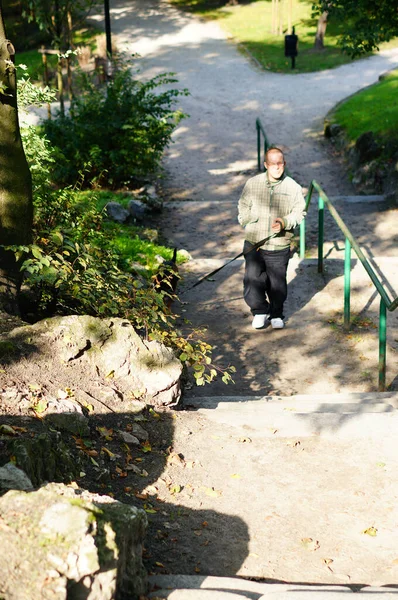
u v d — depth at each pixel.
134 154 14.63
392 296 9.42
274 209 7.88
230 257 12.13
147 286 8.84
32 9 16.19
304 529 4.19
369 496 4.49
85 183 14.67
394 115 18.03
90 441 4.67
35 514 2.95
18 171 5.81
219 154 18.98
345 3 15.05
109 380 5.33
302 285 9.79
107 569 2.90
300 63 27.69
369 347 8.13
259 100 23.39
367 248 12.27
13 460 3.71
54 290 6.62
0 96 5.56
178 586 3.49
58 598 2.67
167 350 5.62
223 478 4.66
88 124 14.51
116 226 11.65
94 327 5.42
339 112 20.28
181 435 5.09
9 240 5.93
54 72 24.08
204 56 28.95
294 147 19.20
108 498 3.30
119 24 33.78
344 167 17.47
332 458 4.91
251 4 38.44
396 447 5.03
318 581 3.77
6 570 2.74
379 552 4.00
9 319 5.62
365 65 26.94
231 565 3.87
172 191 16.39
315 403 6.13
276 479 4.67
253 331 8.56
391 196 14.75
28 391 4.79
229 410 5.77
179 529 4.14
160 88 24.67
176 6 37.78
